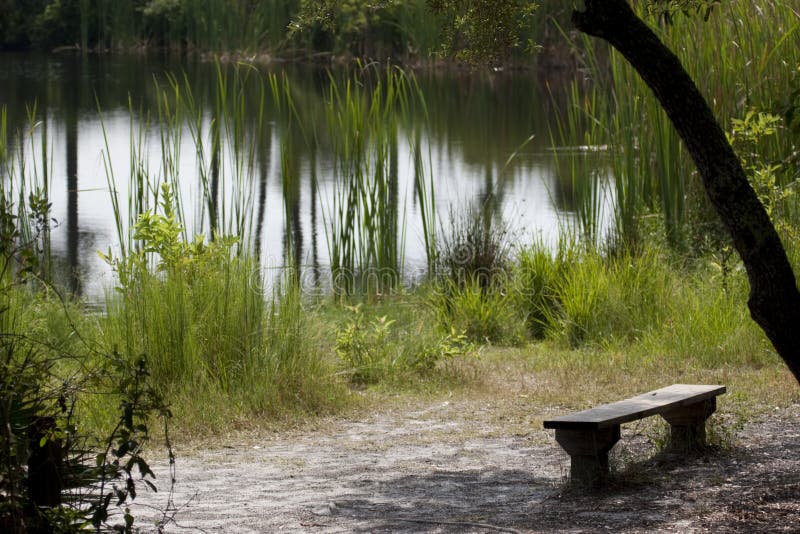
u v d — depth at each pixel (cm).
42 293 991
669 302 1158
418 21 4509
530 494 584
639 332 1123
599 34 561
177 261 952
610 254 1312
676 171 1451
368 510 555
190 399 827
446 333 1155
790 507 505
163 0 5491
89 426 725
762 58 1448
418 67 4547
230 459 712
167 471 671
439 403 902
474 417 847
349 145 1542
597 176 1513
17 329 832
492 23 895
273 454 730
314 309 1175
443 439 771
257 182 2173
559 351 1112
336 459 709
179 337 876
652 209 1477
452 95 3850
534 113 3397
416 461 698
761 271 547
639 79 1482
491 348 1155
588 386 936
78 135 2770
